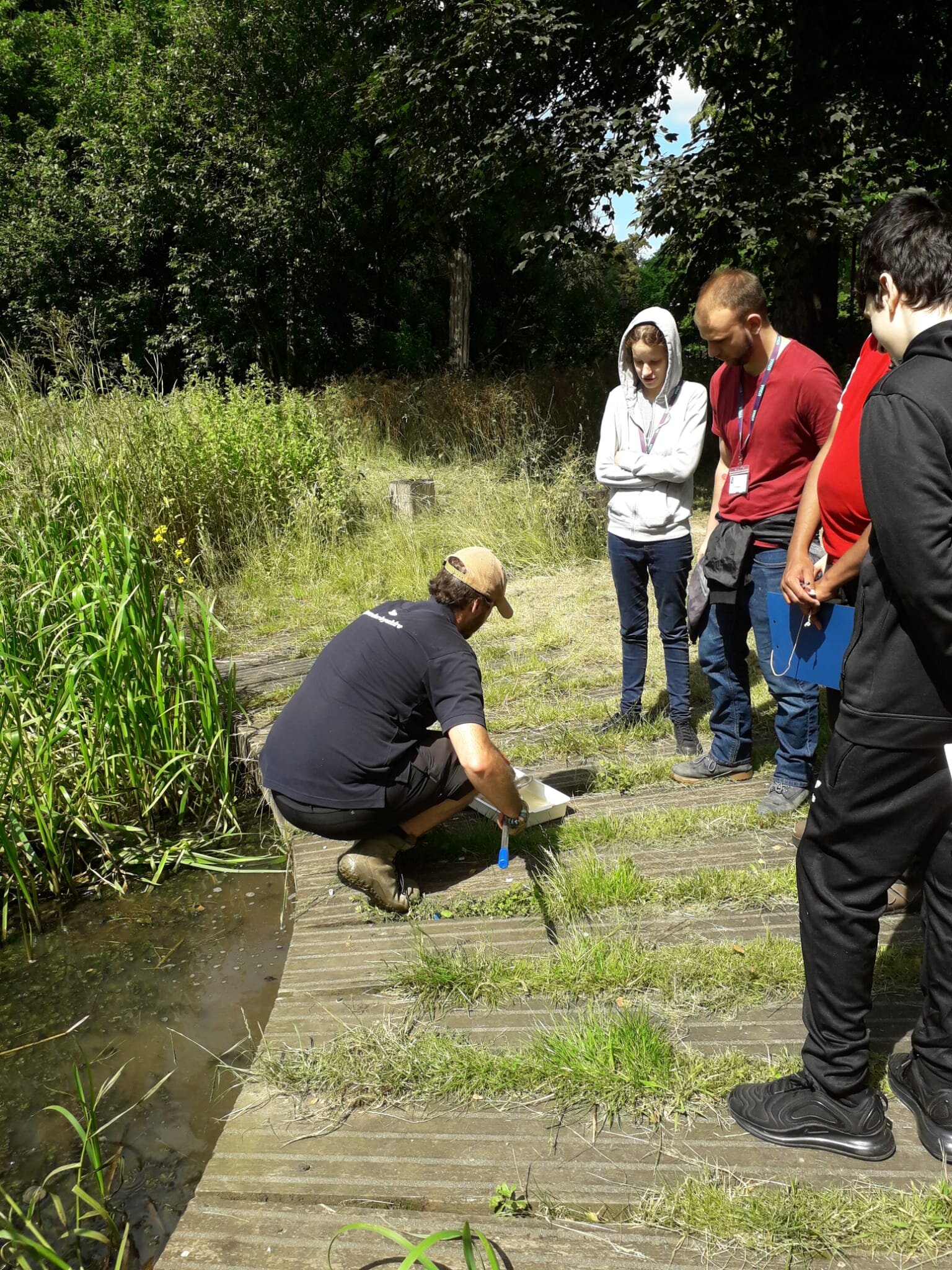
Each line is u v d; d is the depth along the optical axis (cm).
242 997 330
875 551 191
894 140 1005
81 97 2111
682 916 313
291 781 320
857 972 203
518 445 1248
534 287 2622
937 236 188
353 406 1470
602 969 278
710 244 1132
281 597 808
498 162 1240
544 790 404
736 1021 257
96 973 354
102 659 456
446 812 336
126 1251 226
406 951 302
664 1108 226
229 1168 217
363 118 1462
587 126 1147
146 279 2123
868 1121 209
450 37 1223
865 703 191
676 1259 187
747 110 1084
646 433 446
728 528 387
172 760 453
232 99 2091
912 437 174
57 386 830
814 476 311
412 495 1002
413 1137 223
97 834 443
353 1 1934
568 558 875
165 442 863
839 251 1204
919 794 191
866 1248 187
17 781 432
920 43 1095
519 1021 264
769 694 520
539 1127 224
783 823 374
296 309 2167
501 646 664
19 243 2023
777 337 369
